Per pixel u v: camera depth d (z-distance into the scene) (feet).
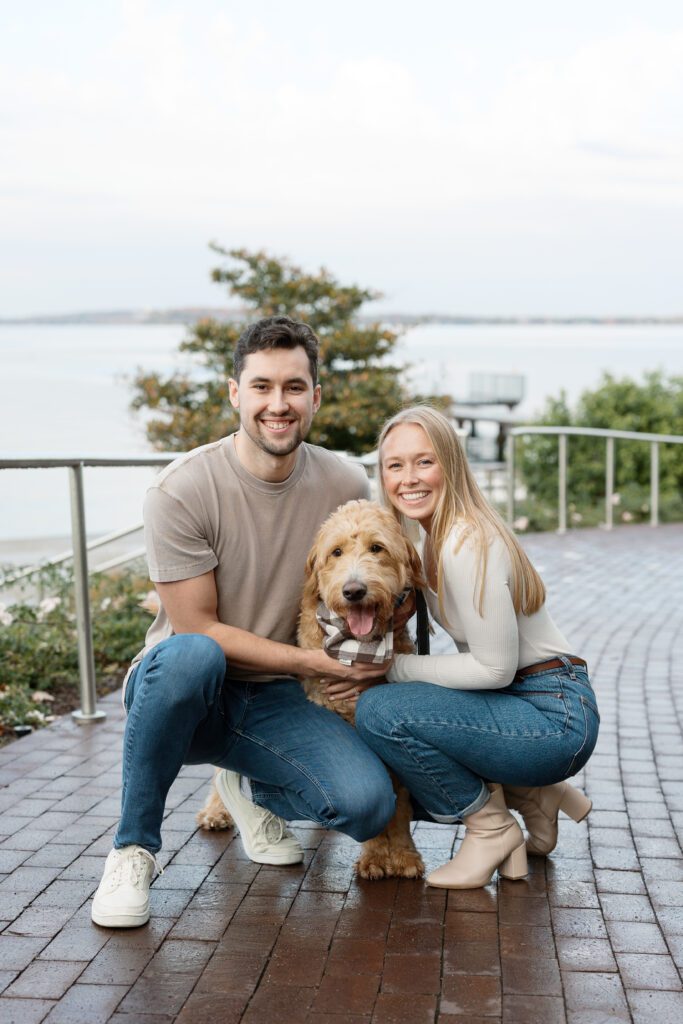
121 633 20.45
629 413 47.55
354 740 10.27
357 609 9.91
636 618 24.90
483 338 458.91
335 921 9.63
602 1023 7.90
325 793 9.87
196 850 11.35
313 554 10.44
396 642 10.84
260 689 10.72
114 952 9.07
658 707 17.11
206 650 9.52
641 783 13.41
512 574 9.95
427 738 9.96
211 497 10.25
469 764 10.13
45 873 10.75
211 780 13.58
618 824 12.03
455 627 10.27
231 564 10.44
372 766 10.01
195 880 10.57
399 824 10.73
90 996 8.35
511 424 58.39
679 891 10.26
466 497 10.22
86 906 10.00
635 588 28.99
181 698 9.41
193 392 49.55
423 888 10.35
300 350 10.09
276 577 10.64
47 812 12.46
